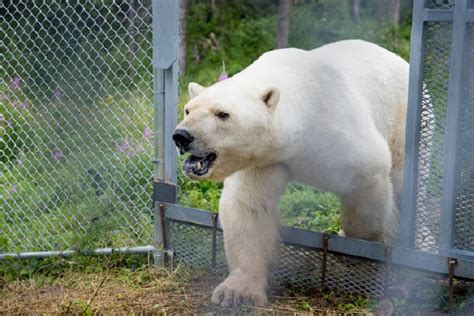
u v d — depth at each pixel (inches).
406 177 230.4
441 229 223.5
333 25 587.8
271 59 235.0
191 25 649.6
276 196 239.6
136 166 288.8
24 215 290.8
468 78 215.9
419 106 226.5
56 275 264.5
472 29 213.6
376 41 572.4
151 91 299.3
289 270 251.9
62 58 302.2
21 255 268.4
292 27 593.6
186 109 217.2
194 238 263.4
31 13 286.4
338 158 231.1
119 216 280.2
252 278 238.2
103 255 269.9
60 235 281.0
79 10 304.8
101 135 293.6
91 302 237.9
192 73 606.2
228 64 625.6
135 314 229.8
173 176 263.9
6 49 315.6
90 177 290.7
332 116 230.1
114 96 296.0
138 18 302.2
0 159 329.4
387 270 233.0
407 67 269.7
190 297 244.8
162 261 267.1
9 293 250.8
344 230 256.4
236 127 213.0
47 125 300.2
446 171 220.1
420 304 230.7
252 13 664.4
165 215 265.7
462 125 218.4
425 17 219.9
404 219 231.9
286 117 222.4
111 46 280.1
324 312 229.3
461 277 221.5
